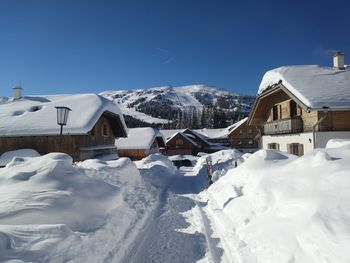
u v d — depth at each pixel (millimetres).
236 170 11422
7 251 4070
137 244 6750
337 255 3955
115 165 13156
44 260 4258
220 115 106375
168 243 6902
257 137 29641
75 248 4934
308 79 20609
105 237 6109
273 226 5891
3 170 7770
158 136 45625
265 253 5336
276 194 6918
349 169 5980
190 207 10859
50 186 6766
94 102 22672
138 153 38812
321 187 5812
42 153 20938
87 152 21172
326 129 18797
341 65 23422
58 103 23406
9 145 21188
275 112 25547
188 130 64438
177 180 19922
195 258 6074
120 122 26484
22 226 4879
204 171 23297
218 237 7164
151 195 12648
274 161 10336
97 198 7289
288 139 22766
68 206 6277
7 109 24281
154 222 8742
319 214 4898
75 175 7594
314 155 7707
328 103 17688
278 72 22234
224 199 10164
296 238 5000
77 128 20203
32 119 21609
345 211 4656
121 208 8281
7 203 5844
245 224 7105
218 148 64125
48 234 4816
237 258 5707
